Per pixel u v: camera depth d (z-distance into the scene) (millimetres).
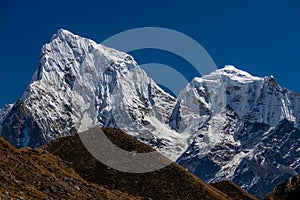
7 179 58062
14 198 52562
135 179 113125
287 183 91250
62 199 61375
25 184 59875
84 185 74188
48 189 62406
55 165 79438
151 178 113812
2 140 74062
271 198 90000
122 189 109438
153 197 106875
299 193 88375
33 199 55812
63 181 70000
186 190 110562
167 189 109938
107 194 75062
